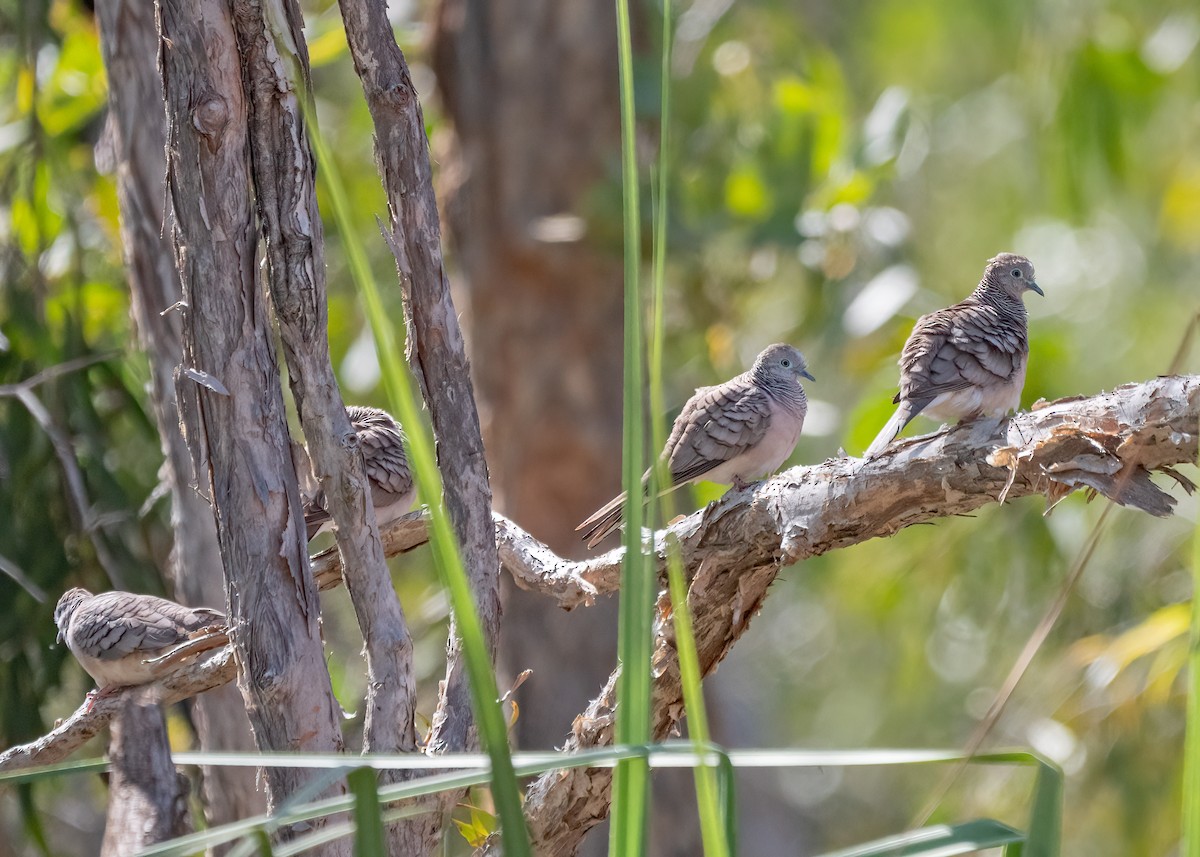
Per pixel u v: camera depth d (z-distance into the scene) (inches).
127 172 358.6
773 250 603.8
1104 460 201.9
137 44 356.5
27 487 424.8
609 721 252.1
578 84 570.3
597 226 554.9
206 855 310.5
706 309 621.0
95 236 498.3
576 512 568.4
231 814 348.2
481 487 234.2
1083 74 634.8
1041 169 713.0
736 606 254.2
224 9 208.8
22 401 418.3
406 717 217.9
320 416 213.8
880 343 598.5
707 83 645.9
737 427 359.9
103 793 480.7
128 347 456.1
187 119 209.3
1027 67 680.4
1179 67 657.6
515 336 571.2
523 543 291.1
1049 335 553.9
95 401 470.0
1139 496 201.8
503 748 140.3
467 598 143.2
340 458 214.2
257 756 144.8
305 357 213.2
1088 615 566.9
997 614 603.8
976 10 765.9
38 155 451.2
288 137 211.3
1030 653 155.0
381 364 146.2
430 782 144.3
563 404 569.6
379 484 353.7
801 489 237.3
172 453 360.5
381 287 574.2
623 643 148.9
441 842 263.7
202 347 212.1
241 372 212.2
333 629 535.2
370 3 218.5
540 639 551.8
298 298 211.3
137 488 462.6
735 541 246.7
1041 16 659.4
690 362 625.3
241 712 351.3
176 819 214.1
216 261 210.8
